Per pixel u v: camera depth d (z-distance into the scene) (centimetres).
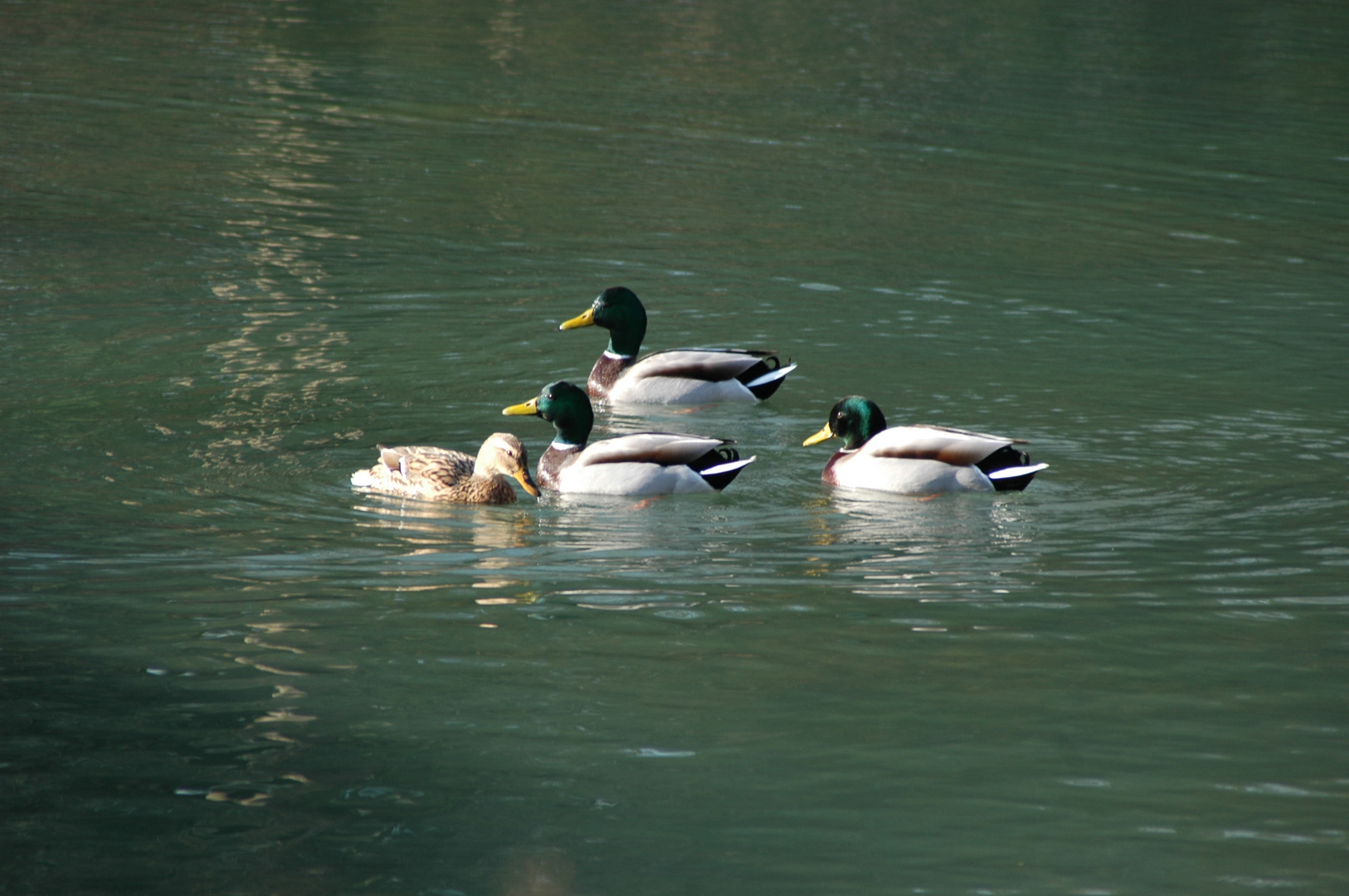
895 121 3947
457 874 820
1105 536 1377
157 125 3472
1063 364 2044
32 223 2595
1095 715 1008
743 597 1212
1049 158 3606
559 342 2100
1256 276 2619
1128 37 5425
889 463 1513
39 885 803
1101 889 807
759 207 3031
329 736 966
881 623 1162
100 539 1298
